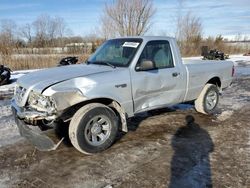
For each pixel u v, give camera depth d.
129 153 4.20
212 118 6.03
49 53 20.58
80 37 25.91
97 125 4.13
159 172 3.62
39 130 3.86
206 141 4.69
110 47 5.14
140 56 4.67
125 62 4.63
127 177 3.49
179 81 5.34
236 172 3.61
